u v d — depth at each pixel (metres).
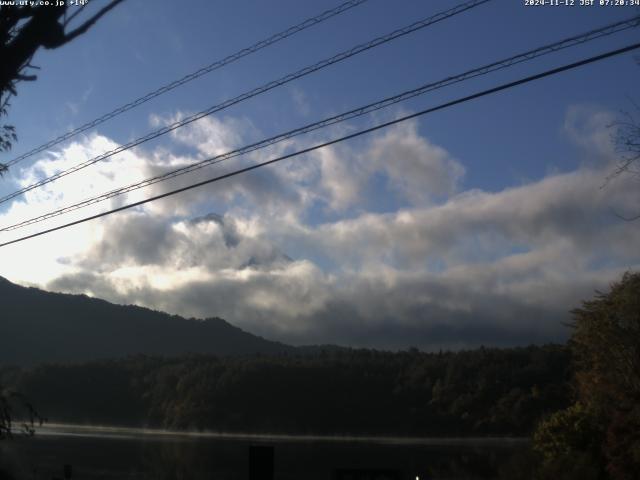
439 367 168.75
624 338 45.09
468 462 85.56
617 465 39.75
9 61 10.88
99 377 191.25
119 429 166.12
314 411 160.50
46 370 187.75
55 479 33.16
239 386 169.25
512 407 134.00
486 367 151.75
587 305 47.88
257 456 13.82
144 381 186.38
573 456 43.03
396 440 138.00
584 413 45.78
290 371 170.62
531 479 46.03
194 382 175.25
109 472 80.94
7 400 16.38
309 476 82.81
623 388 43.25
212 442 132.75
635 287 46.56
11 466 36.19
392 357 185.25
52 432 154.88
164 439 139.50
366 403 161.62
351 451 113.50
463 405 146.50
